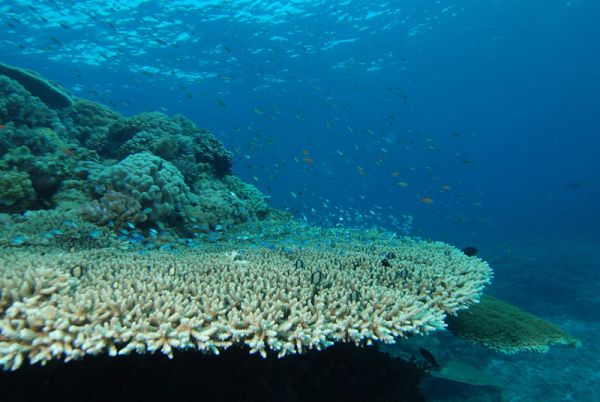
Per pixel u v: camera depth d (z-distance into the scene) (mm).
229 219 11703
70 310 3367
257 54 34156
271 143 19875
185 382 4039
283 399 4348
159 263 5484
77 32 26766
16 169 8922
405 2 30984
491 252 28531
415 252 7969
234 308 3814
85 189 9328
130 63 32469
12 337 2984
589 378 11281
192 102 44969
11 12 23859
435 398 9195
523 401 10273
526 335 6500
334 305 4207
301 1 28188
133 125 13438
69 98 15562
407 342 11172
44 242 6734
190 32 28938
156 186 9172
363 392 5109
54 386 3557
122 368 3820
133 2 24500
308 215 14648
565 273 20203
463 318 6762
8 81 12633
